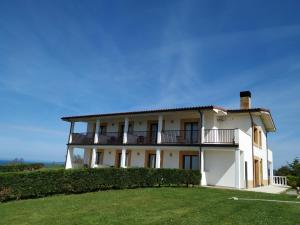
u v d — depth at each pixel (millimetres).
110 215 8109
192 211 8828
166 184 16328
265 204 10508
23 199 10938
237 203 10531
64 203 9945
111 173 14289
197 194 12773
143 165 22984
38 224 7164
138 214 8297
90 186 13289
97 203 10016
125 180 14805
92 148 25734
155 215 8188
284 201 11492
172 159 21078
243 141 18438
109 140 24797
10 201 10430
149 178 15742
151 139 23234
